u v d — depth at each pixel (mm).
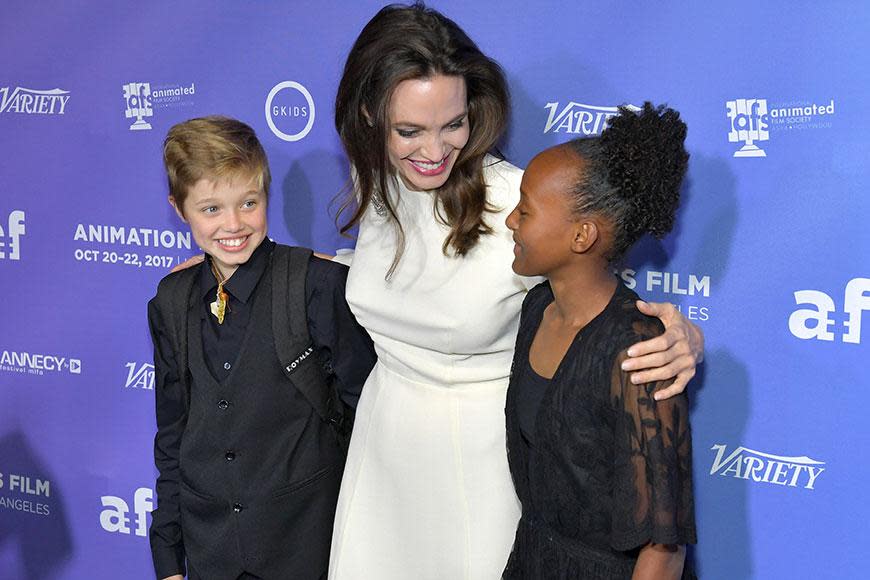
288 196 2010
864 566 1703
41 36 2119
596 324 1266
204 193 1563
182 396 1713
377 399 1662
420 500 1609
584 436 1260
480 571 1586
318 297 1653
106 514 2336
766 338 1696
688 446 1250
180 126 1599
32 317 2287
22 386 2338
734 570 1812
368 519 1658
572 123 1749
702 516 1815
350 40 1882
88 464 2322
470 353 1567
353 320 1695
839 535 1713
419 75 1396
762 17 1590
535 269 1315
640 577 1244
